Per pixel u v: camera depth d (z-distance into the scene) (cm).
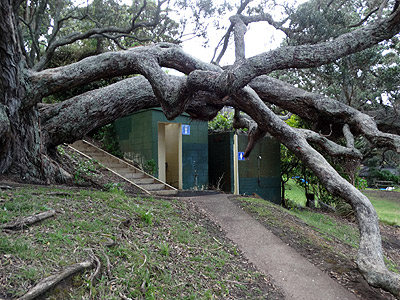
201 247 536
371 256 484
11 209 429
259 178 1338
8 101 632
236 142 1291
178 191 1103
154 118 1197
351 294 477
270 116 685
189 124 1279
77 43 1496
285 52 564
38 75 661
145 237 491
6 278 286
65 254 350
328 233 816
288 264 549
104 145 1366
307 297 456
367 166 3031
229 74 514
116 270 367
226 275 468
